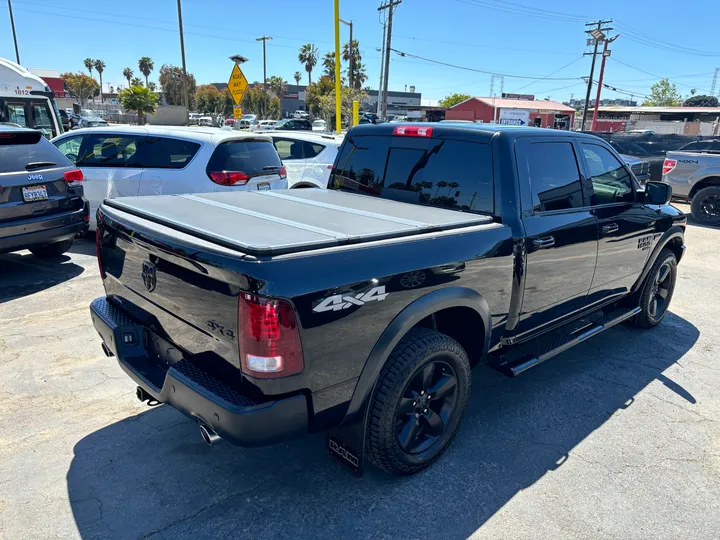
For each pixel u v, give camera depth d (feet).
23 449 10.25
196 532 8.37
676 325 18.01
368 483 9.63
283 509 8.92
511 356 12.74
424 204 11.77
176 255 7.98
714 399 13.11
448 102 261.65
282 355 7.23
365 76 213.66
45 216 19.56
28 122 43.78
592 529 8.75
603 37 155.02
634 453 10.83
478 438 11.17
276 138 32.99
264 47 200.95
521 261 10.55
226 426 7.38
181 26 106.42
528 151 11.07
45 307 17.40
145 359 9.76
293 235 8.05
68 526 8.40
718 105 295.69
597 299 13.92
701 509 9.30
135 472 9.71
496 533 8.58
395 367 8.73
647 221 14.67
